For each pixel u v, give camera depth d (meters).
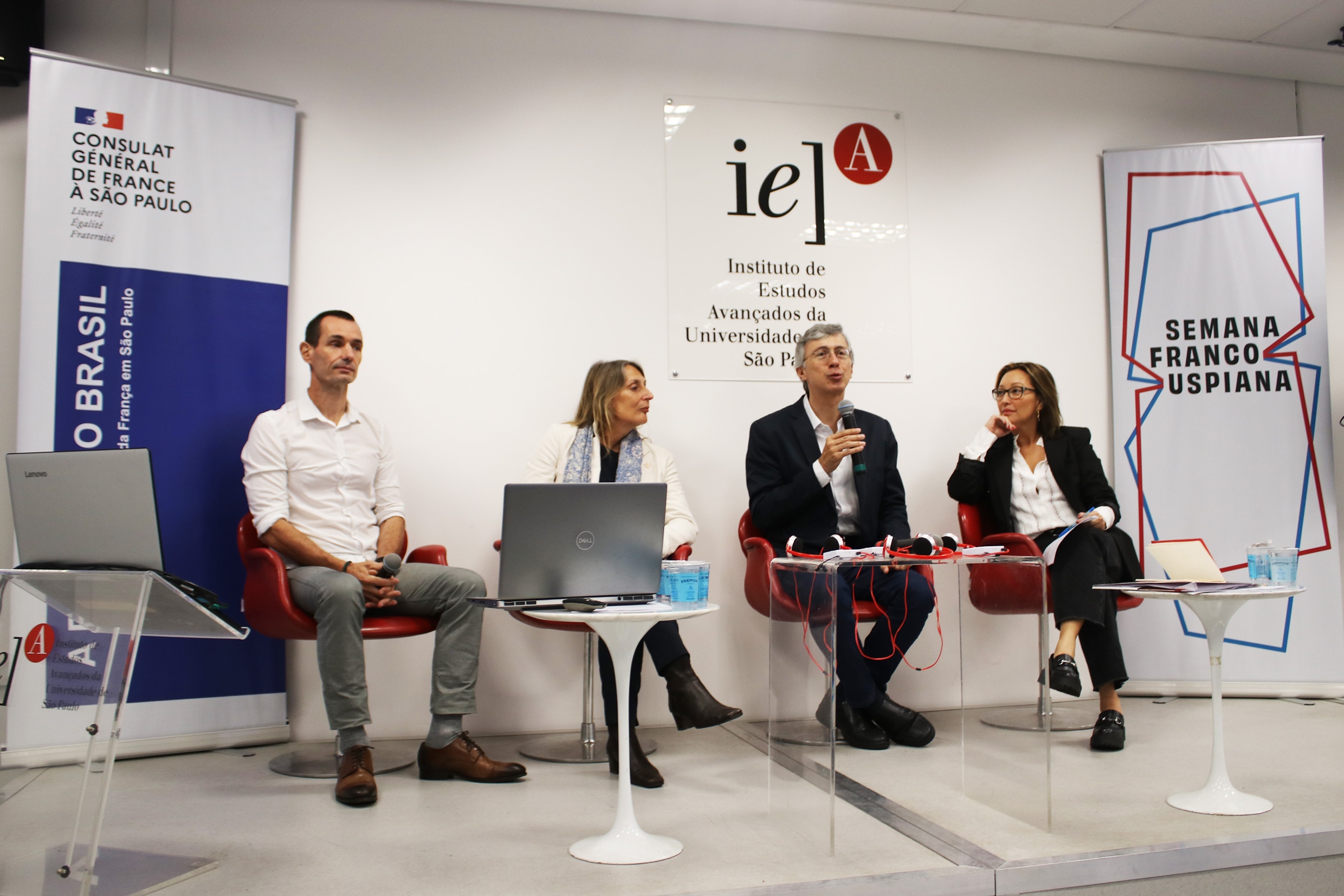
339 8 3.31
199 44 3.21
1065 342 3.81
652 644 2.46
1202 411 3.71
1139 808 2.21
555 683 3.24
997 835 2.02
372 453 2.92
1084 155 3.91
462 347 3.31
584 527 1.94
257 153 3.12
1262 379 3.70
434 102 3.36
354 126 3.29
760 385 3.52
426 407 3.26
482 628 3.15
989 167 3.81
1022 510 3.23
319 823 2.14
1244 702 3.53
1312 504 3.64
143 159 2.97
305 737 3.07
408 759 2.79
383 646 3.13
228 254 3.06
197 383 2.99
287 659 3.08
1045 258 3.82
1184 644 3.63
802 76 3.67
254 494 2.67
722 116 3.57
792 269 3.58
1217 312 3.74
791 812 2.12
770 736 2.30
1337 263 4.19
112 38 3.17
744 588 3.44
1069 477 3.20
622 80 3.51
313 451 2.79
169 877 1.76
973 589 2.39
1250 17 3.64
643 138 3.51
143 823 2.14
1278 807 2.20
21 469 1.77
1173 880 1.88
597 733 3.21
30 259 2.82
